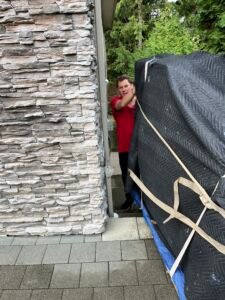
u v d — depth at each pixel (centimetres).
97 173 214
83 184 217
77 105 200
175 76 185
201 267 136
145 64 260
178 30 600
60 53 190
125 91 316
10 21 182
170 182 174
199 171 142
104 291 175
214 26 405
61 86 196
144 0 1112
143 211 245
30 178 215
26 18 182
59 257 204
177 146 167
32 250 212
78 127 205
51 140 207
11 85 194
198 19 425
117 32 1012
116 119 334
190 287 141
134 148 268
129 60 856
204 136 142
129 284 179
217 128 143
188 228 155
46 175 215
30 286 180
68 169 213
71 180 216
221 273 121
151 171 212
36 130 205
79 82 196
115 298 169
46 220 225
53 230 226
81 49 189
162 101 200
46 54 190
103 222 227
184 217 156
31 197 220
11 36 185
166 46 566
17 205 221
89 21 189
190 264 148
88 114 202
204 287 129
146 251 208
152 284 178
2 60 190
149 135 224
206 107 158
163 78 202
